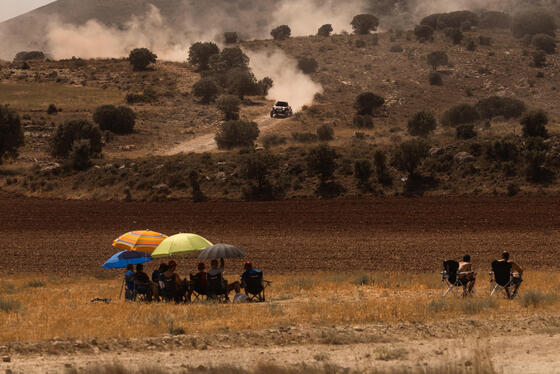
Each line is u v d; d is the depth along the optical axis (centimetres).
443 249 7875
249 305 4109
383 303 3966
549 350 2598
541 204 10844
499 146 12900
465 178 12544
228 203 12681
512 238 8631
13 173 16350
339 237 9325
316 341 2916
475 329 3125
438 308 3722
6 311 3922
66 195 14200
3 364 2466
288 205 12162
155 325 3300
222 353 2700
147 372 2277
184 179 14025
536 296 3972
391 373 2209
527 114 13888
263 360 2538
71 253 8325
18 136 17762
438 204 11406
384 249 7994
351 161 13888
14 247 8869
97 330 3158
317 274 6328
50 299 4612
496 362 2386
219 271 4434
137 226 10950
